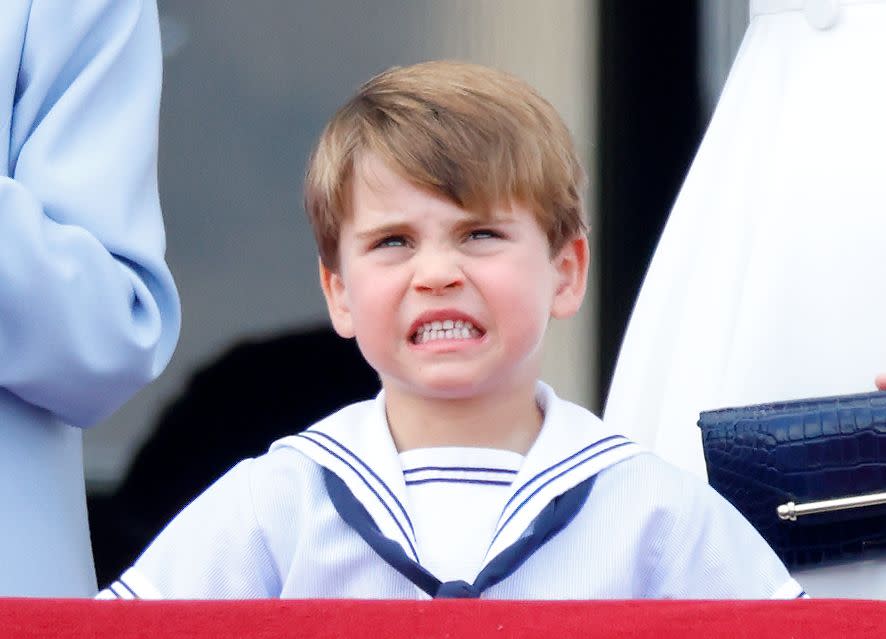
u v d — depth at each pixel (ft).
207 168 38.70
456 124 22.76
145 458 37.93
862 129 29.84
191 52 38.70
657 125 40.24
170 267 38.47
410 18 39.29
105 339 24.00
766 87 31.01
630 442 23.53
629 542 22.50
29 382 24.06
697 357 30.04
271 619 15.56
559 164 23.44
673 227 31.48
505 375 22.57
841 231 29.60
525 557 22.03
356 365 38.52
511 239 22.56
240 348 38.55
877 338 29.25
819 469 26.81
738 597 22.81
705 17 40.09
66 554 25.14
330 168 23.15
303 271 38.68
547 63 39.93
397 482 22.61
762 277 29.89
